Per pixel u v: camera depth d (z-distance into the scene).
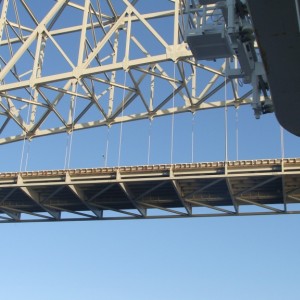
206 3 16.94
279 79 10.91
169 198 35.53
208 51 18.86
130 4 37.56
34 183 35.38
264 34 9.66
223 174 32.47
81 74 37.19
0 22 40.50
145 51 38.69
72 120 42.12
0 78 38.41
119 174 34.12
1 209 38.03
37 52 38.44
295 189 33.09
